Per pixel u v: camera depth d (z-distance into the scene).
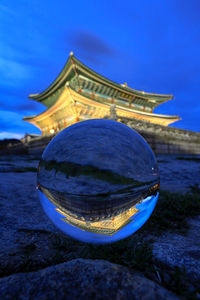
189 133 25.38
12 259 1.20
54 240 1.56
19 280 0.92
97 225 1.17
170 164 9.70
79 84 28.31
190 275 1.01
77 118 26.88
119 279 0.93
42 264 1.17
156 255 1.24
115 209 1.13
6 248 1.35
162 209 2.45
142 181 1.17
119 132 1.21
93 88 30.20
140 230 1.82
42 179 1.23
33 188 3.88
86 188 1.08
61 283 0.89
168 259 1.19
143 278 0.95
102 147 1.12
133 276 0.96
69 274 0.96
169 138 21.75
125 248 1.30
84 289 0.85
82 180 1.09
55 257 1.23
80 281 0.90
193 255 1.25
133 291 0.84
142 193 1.17
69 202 1.13
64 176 1.13
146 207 1.24
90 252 1.28
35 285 0.88
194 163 10.12
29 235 1.64
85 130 1.19
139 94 35.50
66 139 1.20
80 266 1.03
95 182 1.08
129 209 1.17
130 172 1.14
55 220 1.27
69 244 1.48
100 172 1.09
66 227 1.25
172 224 1.97
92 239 1.22
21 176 5.68
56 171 1.16
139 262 1.07
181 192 3.76
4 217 2.05
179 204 2.52
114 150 1.13
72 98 24.09
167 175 6.42
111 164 1.10
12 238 1.55
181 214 2.30
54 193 1.16
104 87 30.84
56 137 1.32
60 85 32.06
